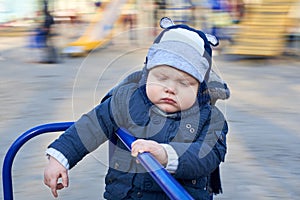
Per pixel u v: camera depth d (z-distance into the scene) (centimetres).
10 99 576
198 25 1087
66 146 169
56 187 167
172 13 1108
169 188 123
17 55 947
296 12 998
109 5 1019
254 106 552
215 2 1116
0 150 392
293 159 379
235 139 425
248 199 308
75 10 1517
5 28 1346
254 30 970
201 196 167
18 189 318
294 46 968
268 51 916
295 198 313
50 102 559
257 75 759
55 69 795
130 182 166
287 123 485
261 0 1037
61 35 1213
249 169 357
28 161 364
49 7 1059
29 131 195
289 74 775
